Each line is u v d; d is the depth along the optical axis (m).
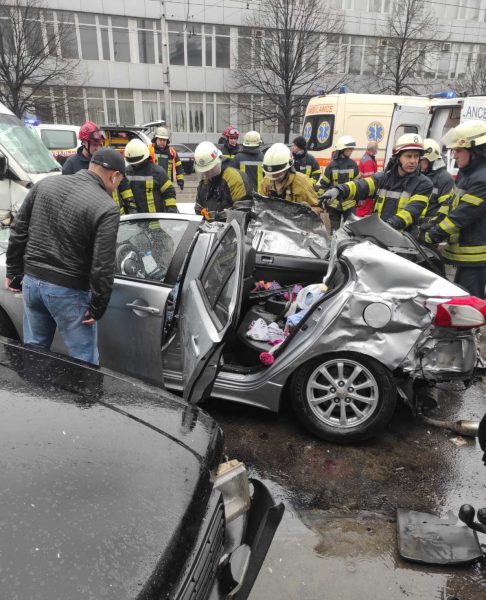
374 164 8.16
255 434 2.99
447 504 2.44
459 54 32.31
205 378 2.08
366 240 3.00
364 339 2.70
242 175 5.07
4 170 5.81
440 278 2.71
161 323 2.91
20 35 19.28
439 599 1.92
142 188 5.42
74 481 1.31
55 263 2.69
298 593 1.93
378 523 2.31
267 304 3.53
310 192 4.83
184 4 27.88
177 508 1.34
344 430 2.83
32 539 1.13
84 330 2.86
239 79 28.30
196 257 3.10
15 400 1.61
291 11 22.72
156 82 29.00
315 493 2.51
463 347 2.68
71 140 11.91
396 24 28.30
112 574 1.11
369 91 29.50
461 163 3.83
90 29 26.86
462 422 3.05
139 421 1.63
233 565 1.49
